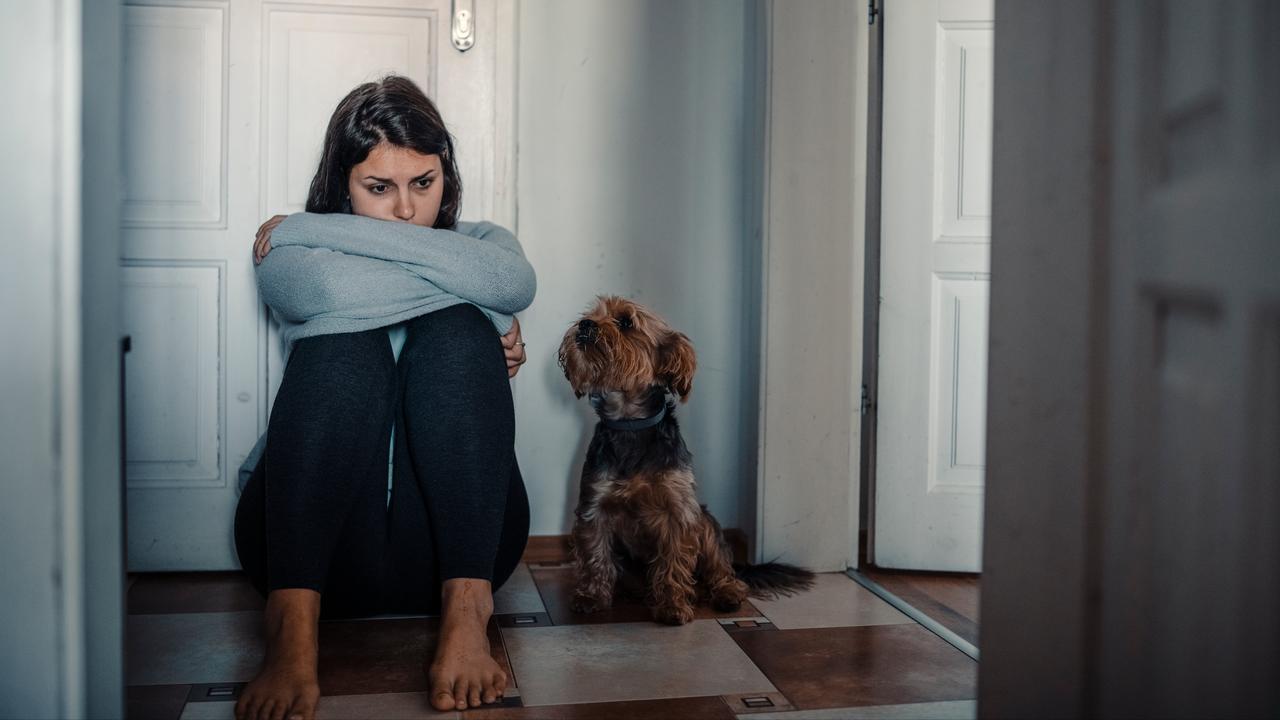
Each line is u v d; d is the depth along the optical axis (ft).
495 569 6.56
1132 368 3.43
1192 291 3.32
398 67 8.22
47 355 3.69
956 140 8.04
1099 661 3.53
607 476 6.82
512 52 8.28
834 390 8.09
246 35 8.08
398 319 5.75
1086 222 3.51
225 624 6.60
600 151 8.55
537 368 8.54
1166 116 3.35
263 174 8.14
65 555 3.73
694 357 6.93
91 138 3.79
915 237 8.09
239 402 8.18
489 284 6.03
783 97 7.95
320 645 6.05
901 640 6.35
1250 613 3.24
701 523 6.98
